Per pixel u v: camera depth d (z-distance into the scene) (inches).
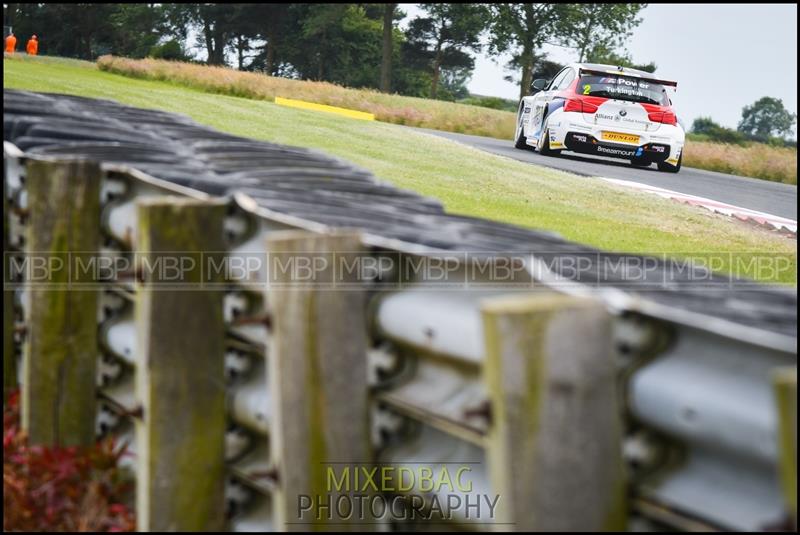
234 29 5944.9
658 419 224.8
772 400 201.3
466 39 7007.9
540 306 218.1
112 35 5698.8
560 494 220.1
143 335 335.0
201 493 341.7
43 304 418.3
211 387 340.5
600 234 924.0
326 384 292.0
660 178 1638.8
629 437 234.8
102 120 599.8
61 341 418.9
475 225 390.0
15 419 466.3
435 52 7199.8
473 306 267.9
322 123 1775.3
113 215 413.7
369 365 302.8
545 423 218.7
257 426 335.3
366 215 360.8
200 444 340.5
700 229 1037.2
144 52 5674.2
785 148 2714.1
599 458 223.5
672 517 219.1
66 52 5634.8
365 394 298.5
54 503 379.6
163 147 516.7
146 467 335.3
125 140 524.7
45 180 414.3
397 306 290.8
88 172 415.8
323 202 389.7
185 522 339.9
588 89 1728.6
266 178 462.0
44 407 422.0
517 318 215.9
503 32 6402.6
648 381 226.8
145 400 333.1
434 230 343.3
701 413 213.3
